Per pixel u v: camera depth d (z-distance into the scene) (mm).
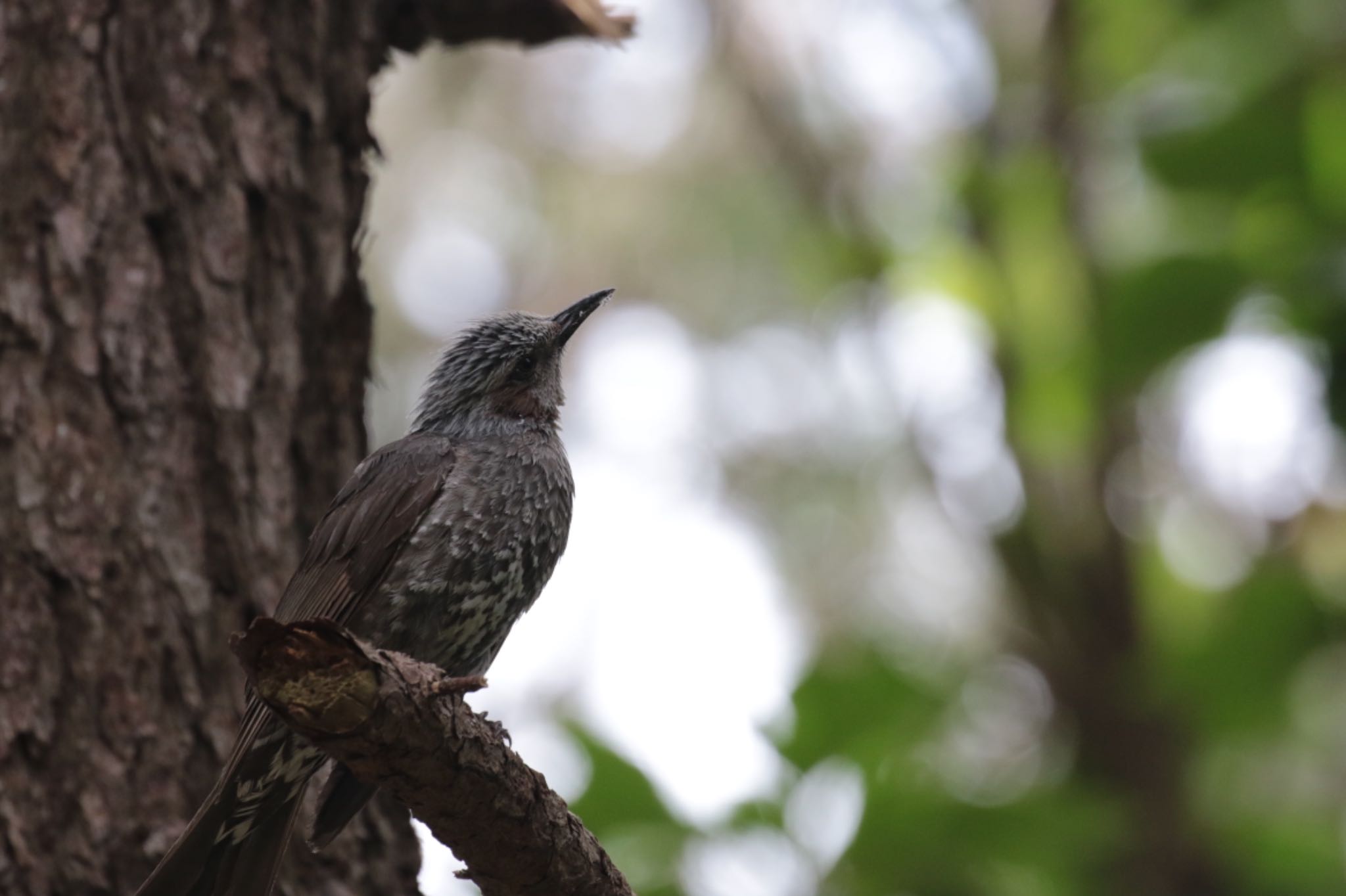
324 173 8875
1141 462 14727
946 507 15906
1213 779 12984
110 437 7906
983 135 15672
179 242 8289
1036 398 13789
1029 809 10352
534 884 6387
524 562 8891
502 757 6051
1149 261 11945
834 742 10500
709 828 10172
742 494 21938
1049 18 14359
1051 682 14133
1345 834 12430
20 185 8047
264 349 8445
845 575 21062
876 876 10250
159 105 8375
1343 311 11258
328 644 5348
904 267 14961
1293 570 12562
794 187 18922
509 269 22734
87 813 7430
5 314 7863
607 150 22594
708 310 22094
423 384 10102
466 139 23062
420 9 9820
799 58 18641
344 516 8328
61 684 7555
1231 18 12664
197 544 8000
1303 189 11750
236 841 7484
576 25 10188
